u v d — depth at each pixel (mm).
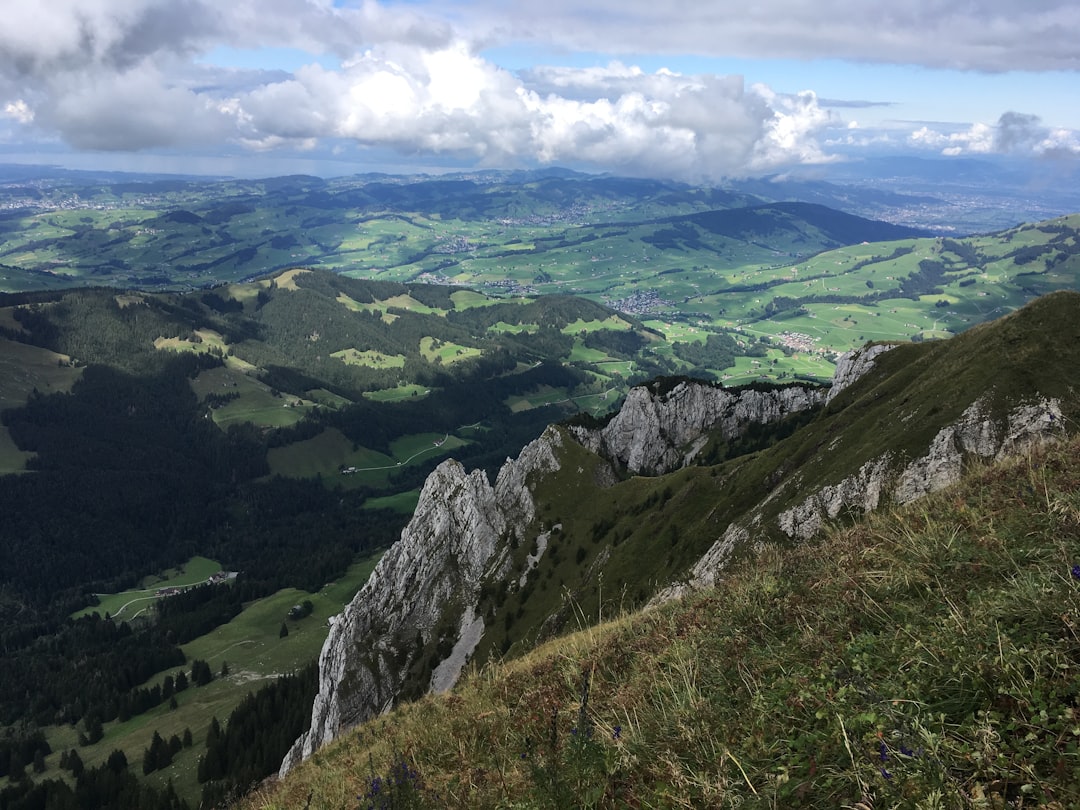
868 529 12094
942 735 5168
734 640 9711
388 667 115062
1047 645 5805
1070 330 67500
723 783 5930
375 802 9570
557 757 7656
